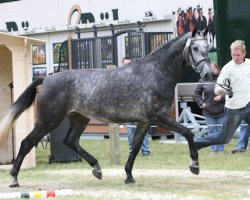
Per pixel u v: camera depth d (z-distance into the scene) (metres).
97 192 11.88
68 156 17.08
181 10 19.89
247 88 12.42
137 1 21.03
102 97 12.45
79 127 13.34
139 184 12.70
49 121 12.82
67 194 11.55
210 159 16.36
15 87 16.19
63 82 12.76
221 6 18.38
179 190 11.87
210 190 11.79
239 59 12.43
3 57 17.92
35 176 14.41
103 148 19.97
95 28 21.98
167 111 12.38
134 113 12.34
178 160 16.58
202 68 11.98
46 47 23.69
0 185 13.23
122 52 21.33
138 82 12.28
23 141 12.91
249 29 18.06
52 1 23.20
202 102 17.42
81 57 22.28
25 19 24.08
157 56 12.36
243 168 14.75
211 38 19.06
